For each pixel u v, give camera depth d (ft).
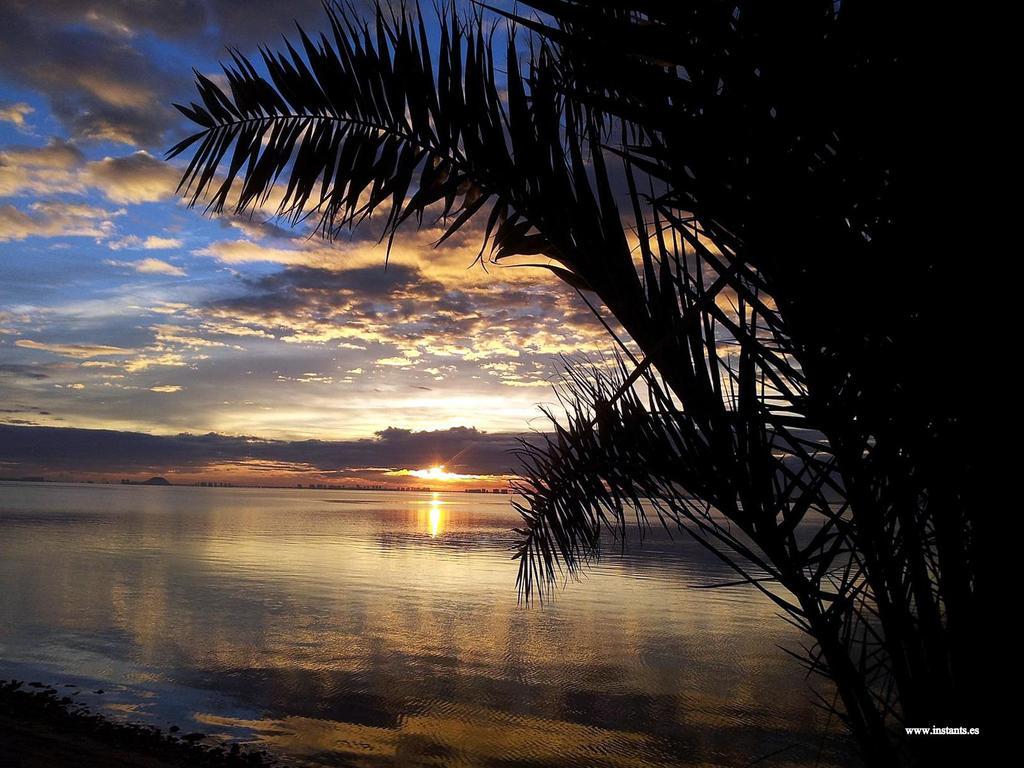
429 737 38.60
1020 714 2.71
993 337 2.44
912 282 2.56
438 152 5.13
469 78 4.98
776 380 3.11
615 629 71.56
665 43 2.96
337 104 5.40
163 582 102.22
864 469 3.03
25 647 57.62
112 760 29.53
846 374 2.87
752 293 3.07
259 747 35.65
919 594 3.03
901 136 2.48
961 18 2.35
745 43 2.75
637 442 4.18
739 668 54.70
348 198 5.30
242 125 5.68
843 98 2.56
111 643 60.18
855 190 2.65
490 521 371.97
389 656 57.93
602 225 4.42
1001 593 2.64
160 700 43.65
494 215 4.89
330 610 81.56
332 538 211.20
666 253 3.84
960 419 2.56
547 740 38.45
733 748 37.17
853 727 3.28
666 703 45.44
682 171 2.97
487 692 47.67
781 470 3.45
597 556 7.34
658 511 3.96
